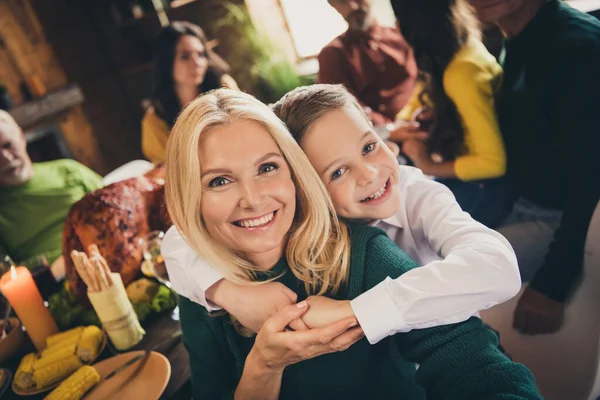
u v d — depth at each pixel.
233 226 0.76
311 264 0.82
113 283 1.07
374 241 0.84
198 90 2.57
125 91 4.20
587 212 1.15
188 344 0.96
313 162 0.80
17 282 1.13
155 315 1.19
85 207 1.29
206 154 0.73
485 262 0.73
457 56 1.45
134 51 4.04
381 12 3.00
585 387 1.05
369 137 0.80
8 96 3.19
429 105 1.72
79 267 1.06
